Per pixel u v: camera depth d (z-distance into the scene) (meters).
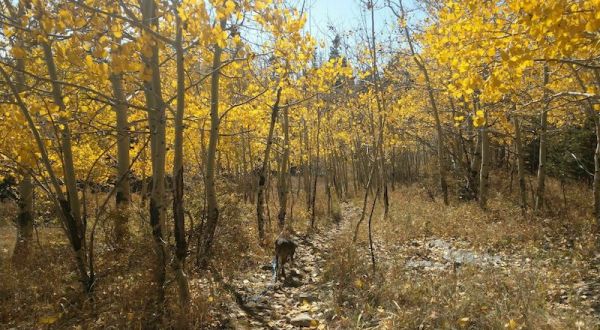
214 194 7.45
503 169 21.69
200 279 6.54
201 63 7.82
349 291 5.82
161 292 5.07
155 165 5.69
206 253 7.17
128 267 6.09
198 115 7.86
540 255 7.38
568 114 11.19
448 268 6.88
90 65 3.88
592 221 9.48
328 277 6.63
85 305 5.21
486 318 4.41
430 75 13.54
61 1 4.25
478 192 15.18
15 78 6.76
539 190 11.55
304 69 9.40
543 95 7.76
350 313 5.06
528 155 20.58
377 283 5.91
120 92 7.21
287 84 9.10
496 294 5.18
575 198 13.41
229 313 5.37
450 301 4.93
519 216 10.75
